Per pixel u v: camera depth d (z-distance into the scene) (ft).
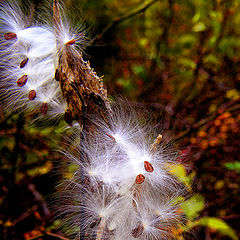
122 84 2.33
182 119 2.19
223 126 2.01
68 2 1.42
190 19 2.76
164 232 1.15
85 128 1.14
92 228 1.12
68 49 1.12
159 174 1.13
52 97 1.22
